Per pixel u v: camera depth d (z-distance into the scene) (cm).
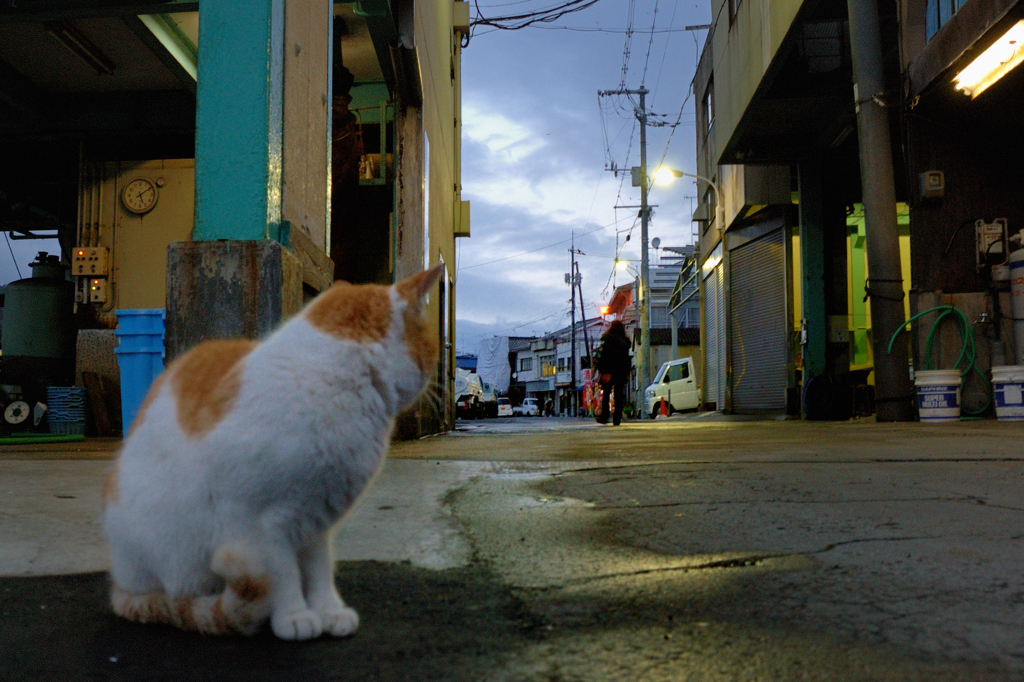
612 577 167
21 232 1403
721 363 1766
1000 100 800
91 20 776
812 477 330
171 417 118
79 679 110
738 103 1217
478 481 326
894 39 1016
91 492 283
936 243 853
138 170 968
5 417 828
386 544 200
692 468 372
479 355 7375
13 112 963
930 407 805
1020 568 170
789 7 930
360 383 116
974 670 111
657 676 110
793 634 128
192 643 124
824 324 1312
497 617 139
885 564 175
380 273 1005
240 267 318
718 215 1708
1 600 149
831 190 1354
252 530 111
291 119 362
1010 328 828
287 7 358
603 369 1140
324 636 127
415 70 705
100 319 951
